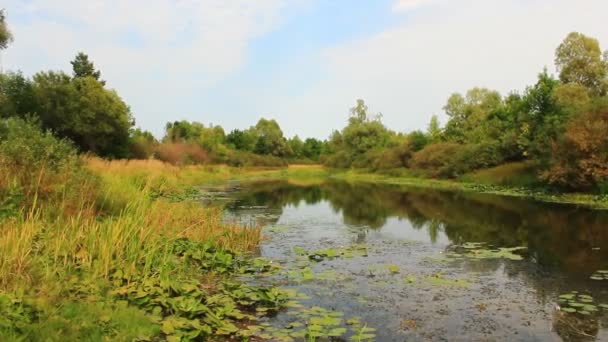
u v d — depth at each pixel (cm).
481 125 4569
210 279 802
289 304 683
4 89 2966
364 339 567
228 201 2214
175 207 1342
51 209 862
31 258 612
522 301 715
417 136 5094
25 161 998
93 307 522
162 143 4528
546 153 2491
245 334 554
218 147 6047
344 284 807
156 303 602
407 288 786
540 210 1795
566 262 963
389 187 3466
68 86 3312
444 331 597
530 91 3033
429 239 1253
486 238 1257
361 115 7250
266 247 1141
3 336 416
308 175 6106
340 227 1466
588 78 3825
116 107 3609
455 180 3716
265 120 9438
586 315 651
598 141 2077
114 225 797
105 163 1970
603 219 1526
